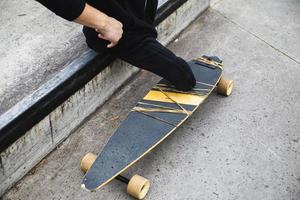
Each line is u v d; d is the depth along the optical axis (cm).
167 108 204
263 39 258
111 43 187
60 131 203
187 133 211
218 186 194
